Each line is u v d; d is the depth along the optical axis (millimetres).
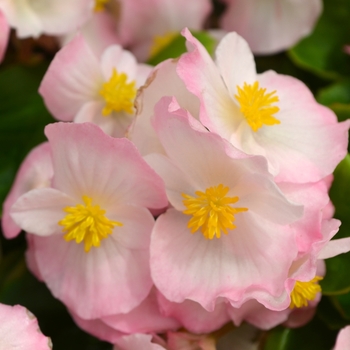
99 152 195
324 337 216
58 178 202
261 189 192
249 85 206
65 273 207
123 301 202
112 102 217
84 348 225
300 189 201
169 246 199
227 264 199
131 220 202
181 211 201
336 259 211
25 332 195
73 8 231
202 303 196
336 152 204
